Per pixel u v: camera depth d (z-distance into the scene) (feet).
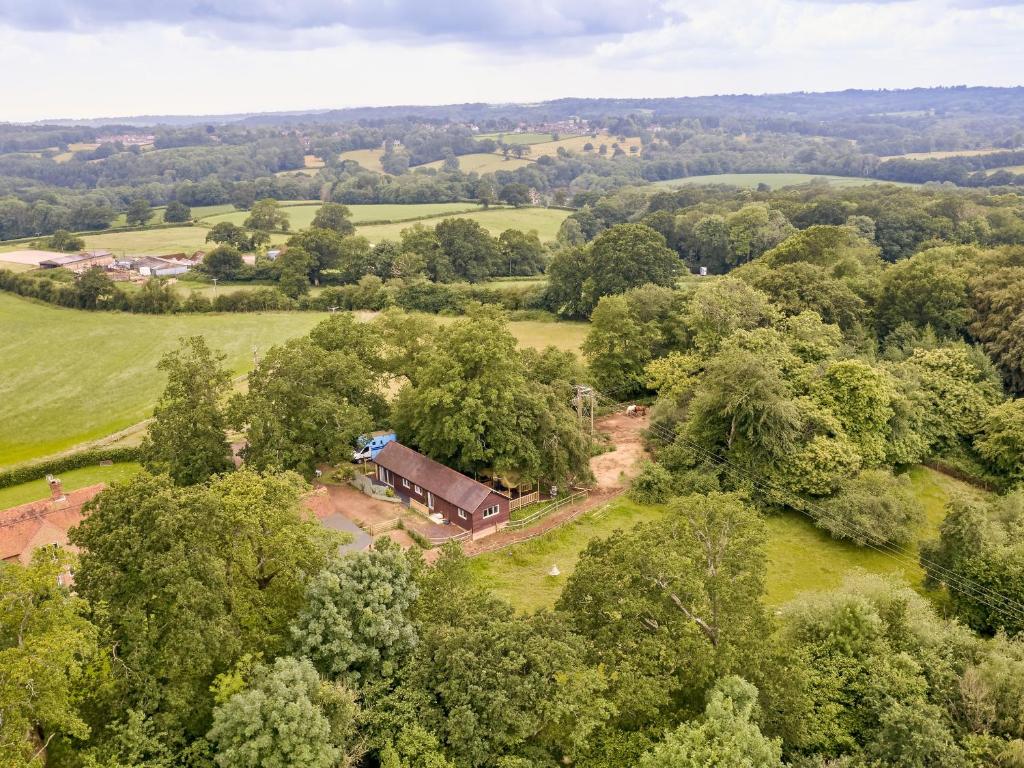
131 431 261.85
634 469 225.97
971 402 237.25
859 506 186.60
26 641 81.15
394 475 206.39
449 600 112.37
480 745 93.20
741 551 111.45
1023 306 259.80
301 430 196.34
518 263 515.50
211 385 189.06
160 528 98.94
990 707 107.34
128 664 95.25
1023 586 145.59
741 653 102.42
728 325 263.70
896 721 103.81
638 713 103.96
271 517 110.63
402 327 237.45
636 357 281.33
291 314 420.36
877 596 133.18
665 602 109.70
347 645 101.09
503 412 193.16
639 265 360.48
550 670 97.71
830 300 285.43
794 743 106.42
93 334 383.04
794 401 214.28
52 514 175.22
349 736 93.30
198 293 431.84
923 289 281.54
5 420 276.41
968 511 158.92
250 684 92.02
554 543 183.52
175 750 91.20
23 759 78.02
